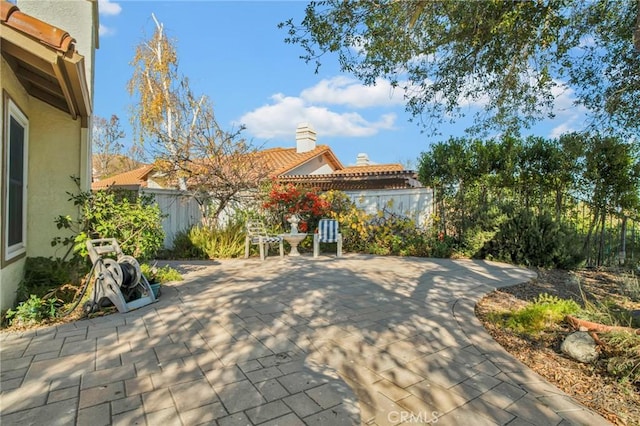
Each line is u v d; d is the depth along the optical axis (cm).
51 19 555
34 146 527
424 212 987
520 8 394
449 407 227
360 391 245
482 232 840
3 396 230
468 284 588
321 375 266
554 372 282
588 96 574
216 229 938
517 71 501
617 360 269
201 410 217
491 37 455
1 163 362
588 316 371
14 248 427
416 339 344
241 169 1012
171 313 411
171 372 266
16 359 286
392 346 326
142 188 836
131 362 283
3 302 377
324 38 459
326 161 1909
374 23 446
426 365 288
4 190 370
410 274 667
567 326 375
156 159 1069
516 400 237
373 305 457
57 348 309
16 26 313
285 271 686
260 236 851
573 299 502
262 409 219
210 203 1021
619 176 751
